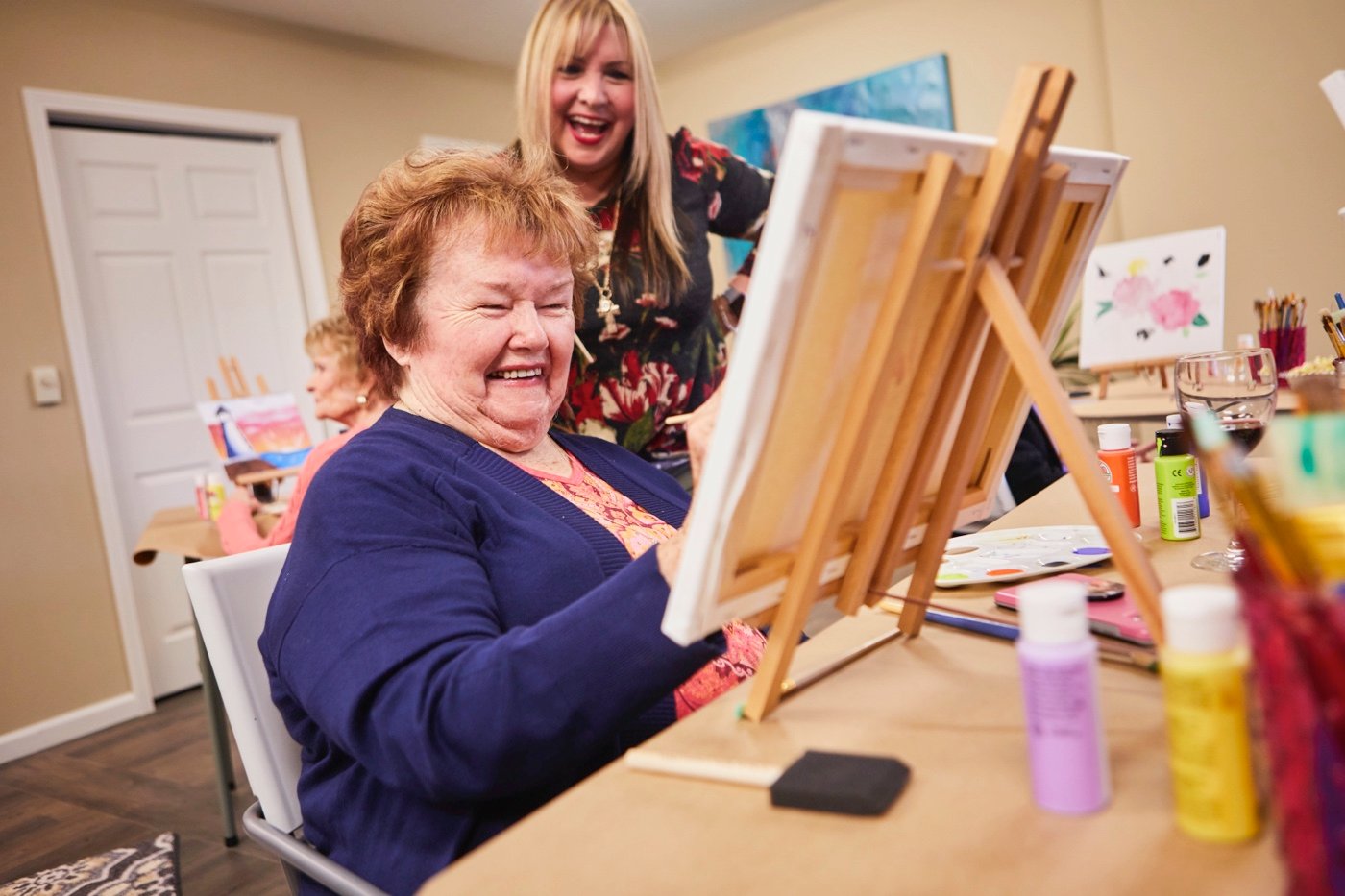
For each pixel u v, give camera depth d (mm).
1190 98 4027
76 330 3557
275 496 2973
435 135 4957
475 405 1111
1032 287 889
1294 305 2375
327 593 840
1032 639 524
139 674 3646
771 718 699
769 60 5367
